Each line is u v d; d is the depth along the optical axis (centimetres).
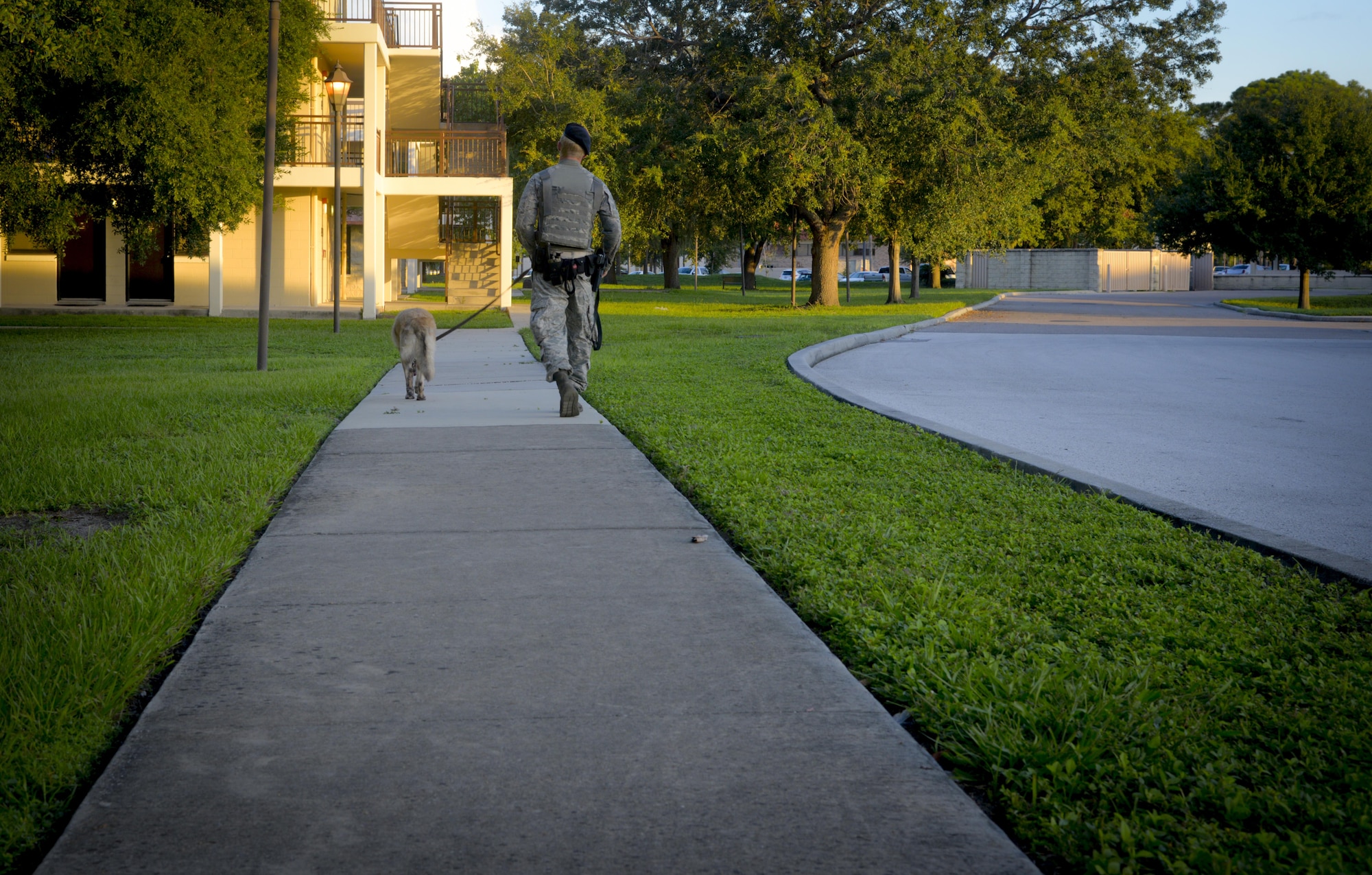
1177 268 6894
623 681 316
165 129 1830
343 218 3547
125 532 475
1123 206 5684
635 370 1324
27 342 1791
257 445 719
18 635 331
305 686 310
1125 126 3672
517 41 3947
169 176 1906
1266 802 244
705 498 570
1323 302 4512
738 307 3497
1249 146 3844
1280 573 443
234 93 2066
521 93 3353
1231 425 956
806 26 3133
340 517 525
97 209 2175
